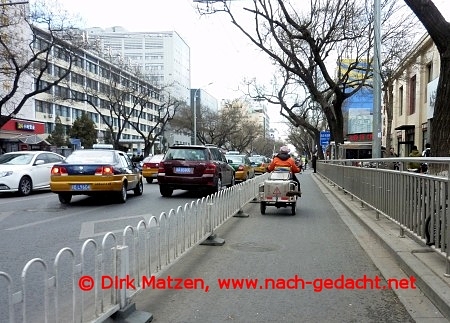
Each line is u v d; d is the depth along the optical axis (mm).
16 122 40125
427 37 26641
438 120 8031
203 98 118625
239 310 4402
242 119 83750
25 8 27781
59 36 31953
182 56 118812
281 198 10867
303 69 21156
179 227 5895
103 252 3840
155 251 5051
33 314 3928
